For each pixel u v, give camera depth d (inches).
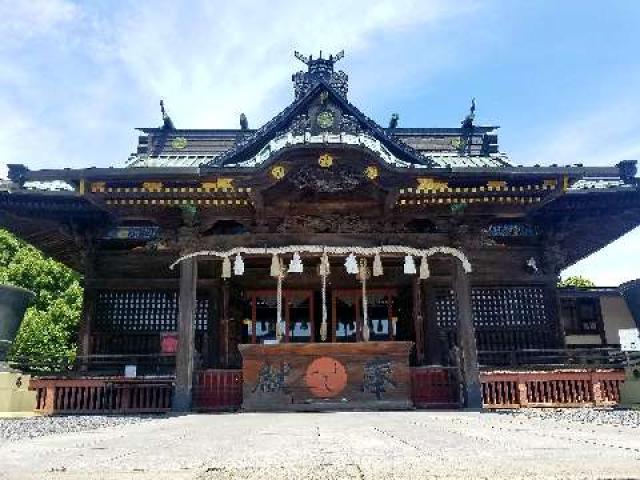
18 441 191.8
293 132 616.4
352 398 496.7
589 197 651.5
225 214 581.6
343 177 550.0
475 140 871.1
